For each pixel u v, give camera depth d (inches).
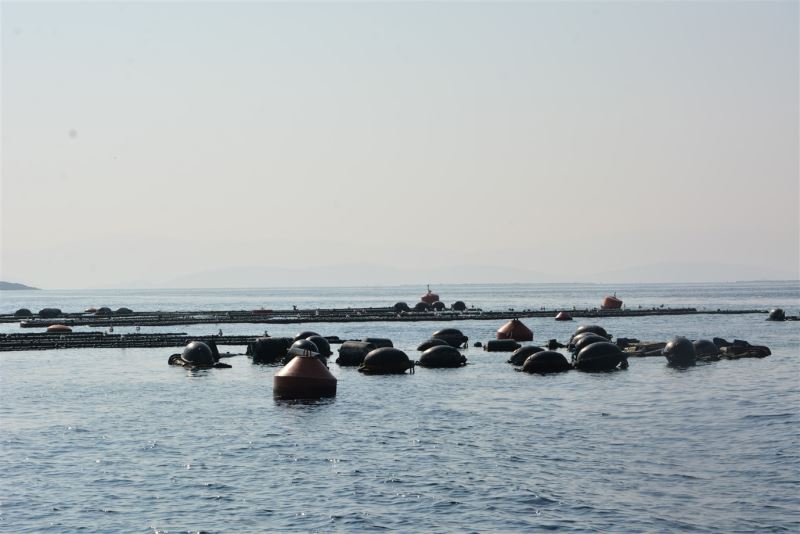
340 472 1301.7
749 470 1294.3
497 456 1400.1
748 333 4394.7
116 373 2677.2
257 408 1916.8
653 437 1550.2
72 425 1715.1
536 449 1453.0
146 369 2795.3
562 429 1636.3
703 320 5723.4
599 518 1075.9
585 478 1256.2
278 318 5748.0
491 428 1651.1
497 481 1242.6
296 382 2050.9
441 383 2346.2
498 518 1078.4
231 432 1624.0
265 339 2997.0
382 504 1138.0
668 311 6619.1
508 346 3366.1
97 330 4945.9
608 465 1332.4
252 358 3097.9
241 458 1398.9
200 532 1035.3
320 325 5290.4
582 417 1769.2
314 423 1716.3
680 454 1406.3
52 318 6274.6
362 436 1576.0
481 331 4694.9
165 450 1464.1
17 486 1235.9
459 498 1161.4
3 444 1523.1
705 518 1071.6
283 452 1440.7
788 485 1209.4
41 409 1931.6
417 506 1128.2
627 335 4323.3
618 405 1926.7
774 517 1072.2
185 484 1240.2
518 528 1043.3
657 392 2137.1
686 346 2765.7
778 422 1686.8
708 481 1235.9
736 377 2449.6
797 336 4136.3
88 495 1188.5
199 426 1691.7
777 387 2215.8
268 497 1172.5
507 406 1921.8
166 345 3715.6
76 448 1487.5
